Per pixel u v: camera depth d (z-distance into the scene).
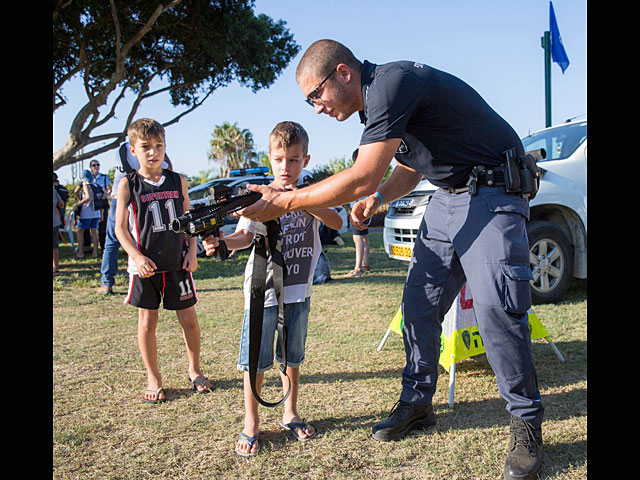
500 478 2.11
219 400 2.98
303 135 2.43
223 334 4.35
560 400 2.82
